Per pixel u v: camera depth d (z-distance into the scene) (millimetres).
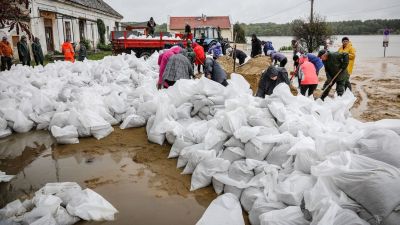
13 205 3377
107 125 6098
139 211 3564
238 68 11984
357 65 18969
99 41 31781
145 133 6168
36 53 13898
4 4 4168
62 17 22484
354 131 3578
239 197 3664
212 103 5613
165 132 5453
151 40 16016
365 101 9055
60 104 6613
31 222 3010
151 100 6641
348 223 2492
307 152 3420
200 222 3129
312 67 7453
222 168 3936
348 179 2777
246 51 31375
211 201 3773
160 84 7457
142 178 4352
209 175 3994
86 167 4730
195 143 4816
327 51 7965
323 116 4453
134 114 6656
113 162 4891
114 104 6840
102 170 4621
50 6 21500
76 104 6504
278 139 3861
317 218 2656
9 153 5293
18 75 8609
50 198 3357
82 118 5848
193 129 4910
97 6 32219
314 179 3205
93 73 9523
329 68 7910
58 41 22406
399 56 26344
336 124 4262
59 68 9836
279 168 3658
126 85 8688
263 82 6297
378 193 2561
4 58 12594
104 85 8805
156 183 4207
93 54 25016
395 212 2498
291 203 3105
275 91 5082
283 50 40000
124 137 5965
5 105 6465
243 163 3859
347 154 2979
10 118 6184
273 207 3158
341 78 7820
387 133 3102
